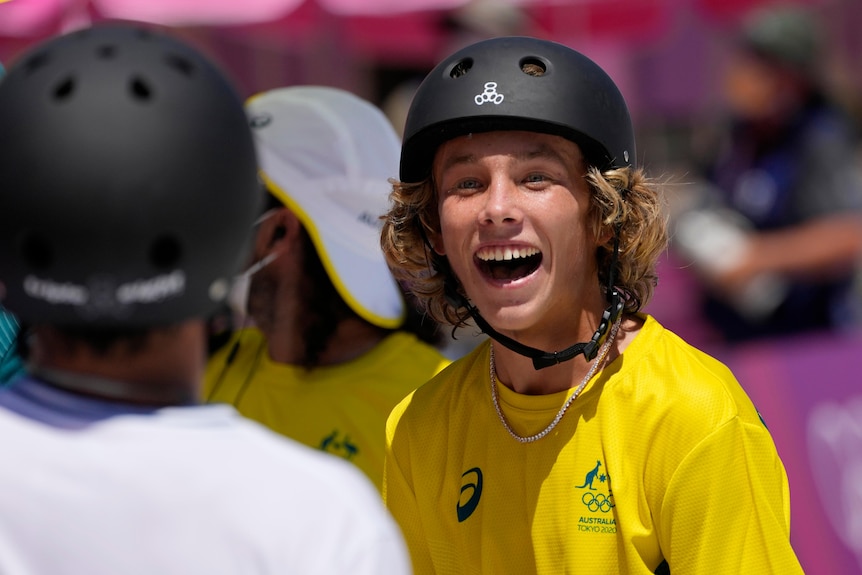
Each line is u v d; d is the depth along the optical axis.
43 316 4.07
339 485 4.21
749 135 17.44
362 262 8.43
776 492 6.05
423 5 19.05
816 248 16.66
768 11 21.25
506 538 6.48
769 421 16.02
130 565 3.88
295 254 8.38
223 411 4.33
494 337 6.44
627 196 6.50
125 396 4.18
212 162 4.17
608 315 6.30
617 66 28.42
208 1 18.42
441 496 6.83
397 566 4.18
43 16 18.45
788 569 5.91
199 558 3.92
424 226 6.98
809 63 16.91
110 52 4.21
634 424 6.13
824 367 16.11
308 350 8.41
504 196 6.12
